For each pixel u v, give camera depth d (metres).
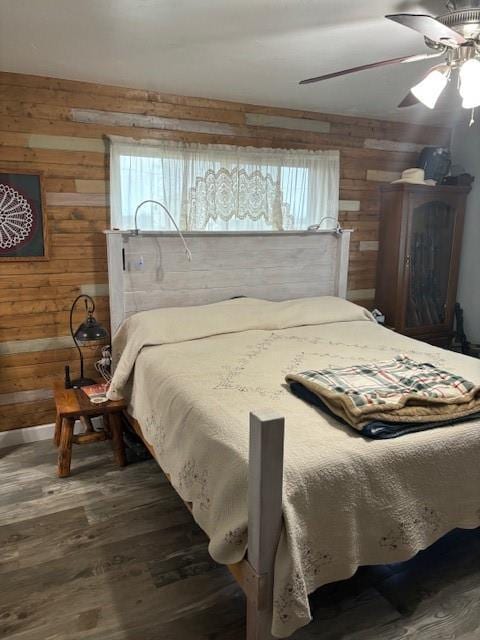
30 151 2.80
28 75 2.71
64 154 2.88
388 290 3.95
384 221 3.94
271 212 3.50
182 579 1.93
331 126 3.66
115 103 2.95
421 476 1.64
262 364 2.41
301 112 3.52
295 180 3.55
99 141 2.95
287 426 1.70
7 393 2.99
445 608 1.78
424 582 1.91
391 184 3.78
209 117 3.23
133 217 3.10
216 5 1.84
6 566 1.99
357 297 4.08
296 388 2.01
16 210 2.81
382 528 1.58
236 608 1.79
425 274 3.99
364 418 1.65
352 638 1.64
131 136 3.02
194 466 1.78
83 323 2.86
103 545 2.13
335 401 1.76
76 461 2.85
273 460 1.32
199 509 1.71
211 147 3.22
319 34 2.13
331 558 1.50
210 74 2.71
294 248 3.55
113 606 1.79
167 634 1.67
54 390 2.89
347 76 2.73
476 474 1.77
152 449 2.31
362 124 3.78
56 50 2.33
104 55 2.40
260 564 1.38
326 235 3.66
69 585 1.89
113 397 2.70
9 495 2.49
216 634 1.67
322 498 1.47
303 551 1.43
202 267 3.24
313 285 3.69
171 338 2.76
